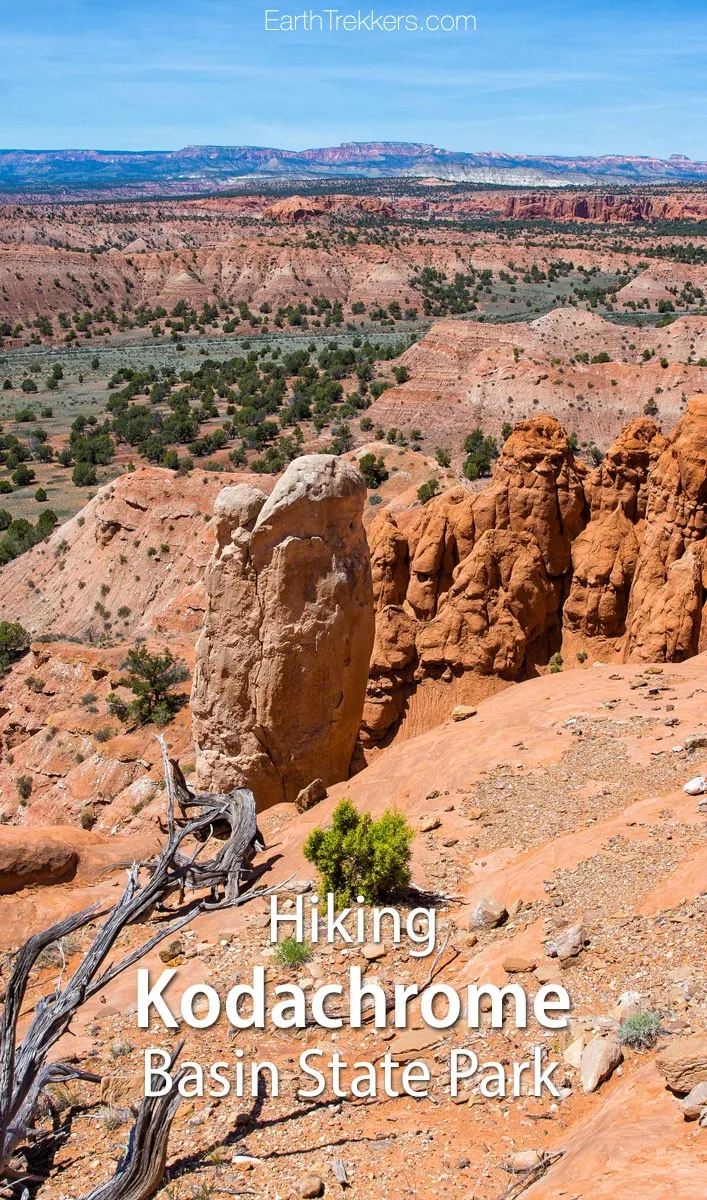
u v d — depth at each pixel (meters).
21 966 11.25
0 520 114.69
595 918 12.81
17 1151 11.04
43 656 55.44
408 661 34.09
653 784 16.73
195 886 15.86
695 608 30.72
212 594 21.39
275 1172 9.88
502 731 20.81
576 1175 8.05
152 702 46.22
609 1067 9.98
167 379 196.50
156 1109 9.88
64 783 44.09
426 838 16.64
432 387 144.50
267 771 21.48
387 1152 9.79
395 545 34.41
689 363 155.75
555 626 35.03
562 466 34.41
